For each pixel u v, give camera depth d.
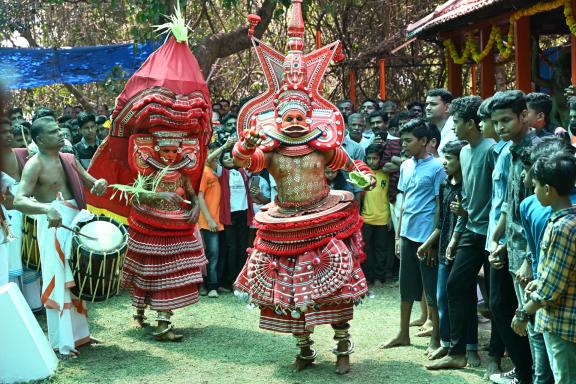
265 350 6.01
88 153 8.45
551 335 3.74
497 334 5.10
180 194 6.45
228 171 8.05
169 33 6.52
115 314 7.26
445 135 6.36
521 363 4.74
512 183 4.45
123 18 14.34
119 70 11.87
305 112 5.41
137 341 6.33
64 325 5.80
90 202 6.75
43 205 5.44
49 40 14.87
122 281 6.39
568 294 3.65
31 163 5.69
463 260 5.16
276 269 5.28
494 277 4.75
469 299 5.27
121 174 6.67
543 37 15.15
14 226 6.64
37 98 17.41
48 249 5.76
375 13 14.94
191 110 6.28
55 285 5.75
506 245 4.60
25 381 5.22
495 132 4.79
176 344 6.23
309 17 15.06
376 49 13.74
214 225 7.83
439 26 10.90
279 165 5.37
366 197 8.27
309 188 5.36
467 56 10.84
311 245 5.21
